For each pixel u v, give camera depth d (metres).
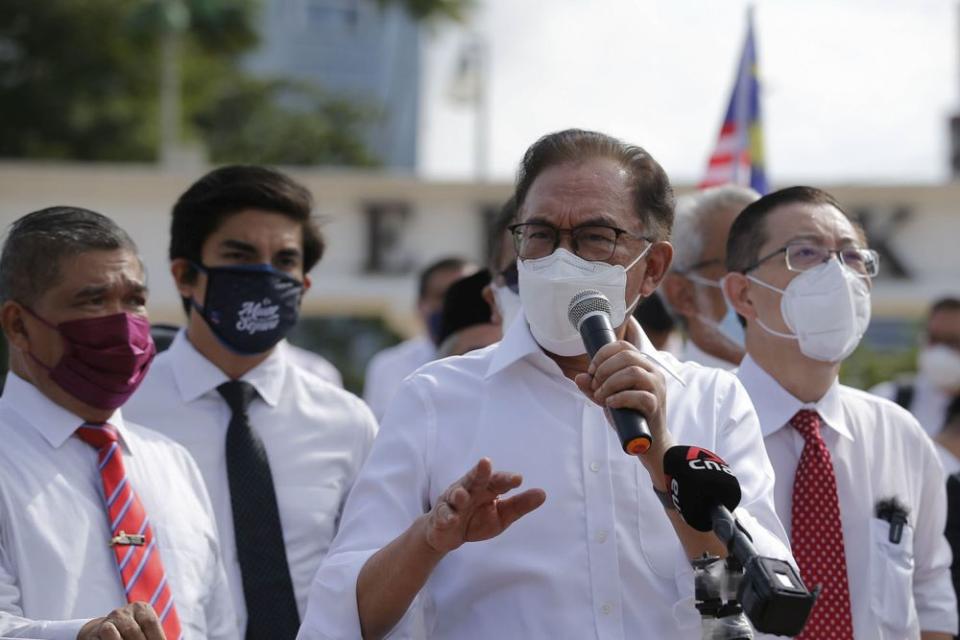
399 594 5.58
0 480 6.84
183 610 7.16
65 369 7.18
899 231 26.95
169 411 8.67
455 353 9.83
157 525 7.28
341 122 85.12
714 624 5.03
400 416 6.22
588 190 6.07
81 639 6.23
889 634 7.41
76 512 6.98
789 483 7.74
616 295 6.03
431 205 27.95
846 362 27.19
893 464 7.88
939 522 8.12
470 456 6.07
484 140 45.59
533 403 6.14
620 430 5.13
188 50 74.69
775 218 7.97
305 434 8.73
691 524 5.25
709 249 9.45
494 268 8.78
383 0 71.62
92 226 7.39
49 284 7.21
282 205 8.90
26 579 6.73
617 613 5.79
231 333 8.70
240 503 8.34
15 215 27.17
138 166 70.25
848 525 7.68
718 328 9.45
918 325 31.58
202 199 8.81
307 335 65.75
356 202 27.94
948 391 14.04
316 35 112.06
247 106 79.44
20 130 69.25
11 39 69.56
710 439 6.16
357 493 6.12
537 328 6.07
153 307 27.11
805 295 7.74
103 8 69.44
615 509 5.94
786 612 4.67
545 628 5.77
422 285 15.47
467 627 5.88
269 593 8.14
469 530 5.39
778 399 7.87
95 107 71.00
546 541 5.88
